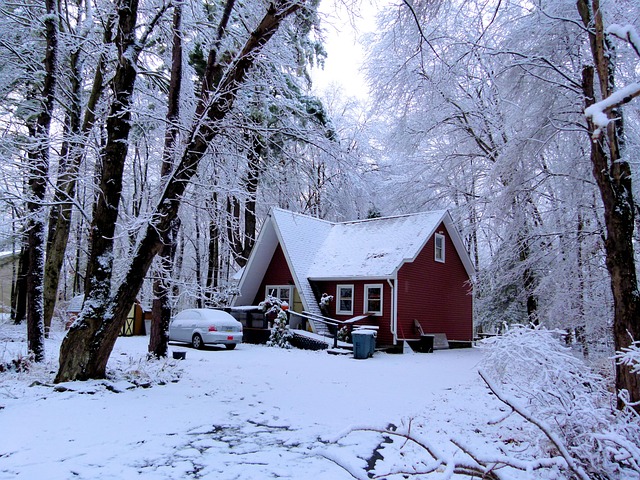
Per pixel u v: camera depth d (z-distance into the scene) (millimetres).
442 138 23781
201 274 25531
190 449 5859
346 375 12422
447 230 24188
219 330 18656
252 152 11844
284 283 23922
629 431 4355
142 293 18641
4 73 13969
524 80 13008
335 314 22094
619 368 6414
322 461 5512
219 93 10109
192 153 10086
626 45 11453
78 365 9062
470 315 25500
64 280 31812
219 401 8570
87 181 10547
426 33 14031
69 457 5395
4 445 5723
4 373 9828
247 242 27688
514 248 17328
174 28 11008
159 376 10281
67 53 13594
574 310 14500
